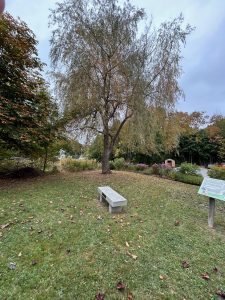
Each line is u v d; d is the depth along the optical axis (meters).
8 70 7.14
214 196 3.89
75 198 5.12
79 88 7.65
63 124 8.17
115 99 8.15
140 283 2.34
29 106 7.45
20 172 7.93
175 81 8.15
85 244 3.03
